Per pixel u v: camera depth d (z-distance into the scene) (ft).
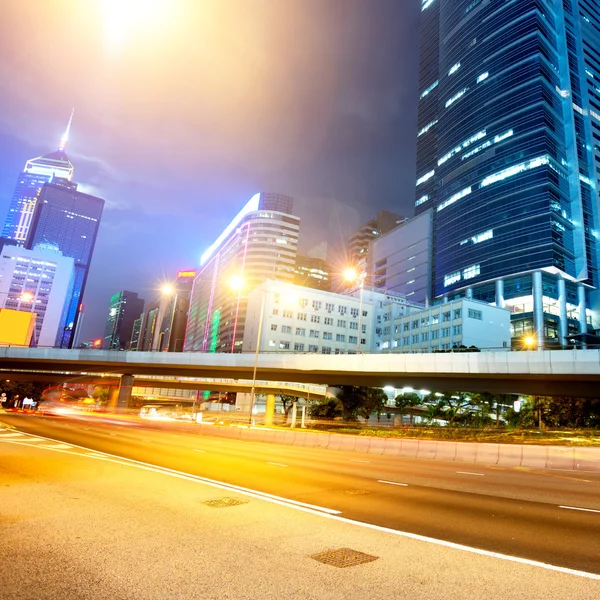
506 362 123.03
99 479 34.30
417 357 137.90
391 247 557.33
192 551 18.01
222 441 88.22
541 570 17.01
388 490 35.19
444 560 17.94
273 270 601.21
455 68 518.37
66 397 590.55
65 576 15.02
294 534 21.08
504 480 44.37
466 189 452.35
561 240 367.04
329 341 396.57
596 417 138.31
